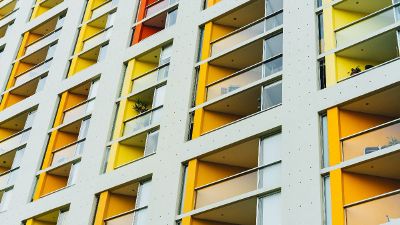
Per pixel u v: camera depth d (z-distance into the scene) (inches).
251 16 1055.0
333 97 804.0
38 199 1065.5
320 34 900.6
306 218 720.3
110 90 1112.8
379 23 877.2
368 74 795.4
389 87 770.8
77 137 1168.2
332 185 731.4
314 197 730.8
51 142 1144.8
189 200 856.3
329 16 900.6
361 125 791.7
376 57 865.5
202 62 1015.0
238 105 949.2
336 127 776.3
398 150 714.2
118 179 962.7
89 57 1277.1
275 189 782.5
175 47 1071.0
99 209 956.0
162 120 973.2
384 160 729.6
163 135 952.3
